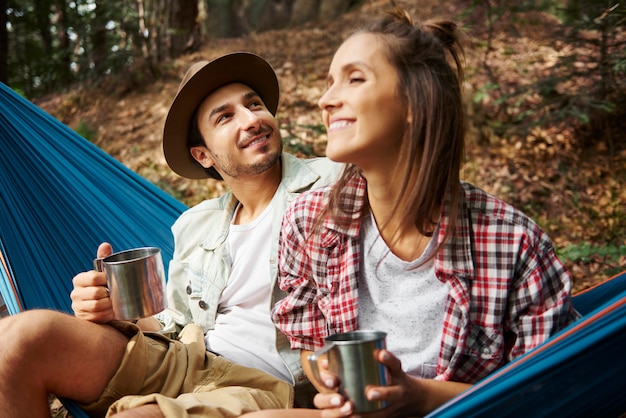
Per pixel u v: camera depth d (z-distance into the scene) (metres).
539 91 5.03
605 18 4.48
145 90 6.86
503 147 4.98
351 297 1.57
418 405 1.41
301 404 1.95
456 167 1.47
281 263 1.77
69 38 7.63
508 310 1.49
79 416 1.70
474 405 1.24
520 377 1.25
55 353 1.63
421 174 1.41
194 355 1.90
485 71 5.79
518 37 6.25
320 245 1.64
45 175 2.46
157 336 1.91
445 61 1.47
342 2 9.08
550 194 4.53
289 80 6.62
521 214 1.48
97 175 2.57
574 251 3.75
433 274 1.51
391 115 1.41
